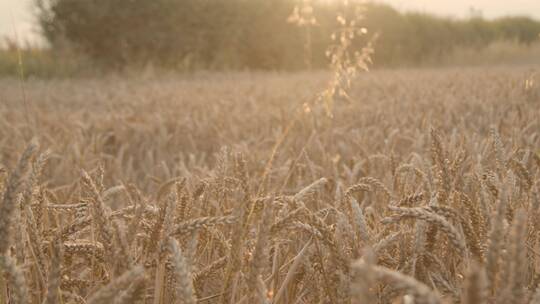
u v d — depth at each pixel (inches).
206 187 72.0
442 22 1104.2
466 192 70.4
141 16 755.4
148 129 222.1
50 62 717.3
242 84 468.4
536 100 218.5
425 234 54.4
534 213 60.6
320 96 104.7
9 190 42.8
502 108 192.1
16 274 40.7
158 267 52.2
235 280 55.8
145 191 151.1
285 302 66.0
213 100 335.6
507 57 971.9
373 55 885.2
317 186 66.3
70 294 56.9
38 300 54.2
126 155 203.6
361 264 28.2
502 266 36.4
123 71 746.2
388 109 229.6
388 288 47.4
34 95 430.9
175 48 770.8
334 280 53.9
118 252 49.2
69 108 344.2
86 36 766.5
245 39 813.9
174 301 57.1
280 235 72.2
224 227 75.0
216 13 786.2
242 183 56.1
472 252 48.5
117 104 349.7
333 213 72.1
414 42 989.2
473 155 101.9
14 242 52.9
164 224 53.1
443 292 51.8
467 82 323.3
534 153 82.4
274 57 821.2
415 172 80.7
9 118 262.1
